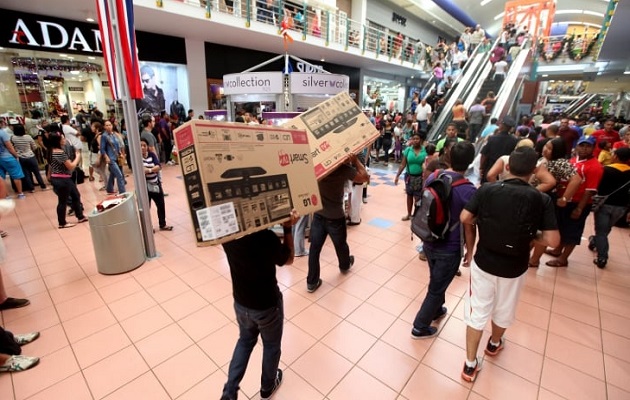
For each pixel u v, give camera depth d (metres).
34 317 2.44
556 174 3.00
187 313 2.51
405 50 14.39
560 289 2.89
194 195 1.04
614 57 7.07
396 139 9.33
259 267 1.40
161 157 8.52
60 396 1.78
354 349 2.15
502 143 3.85
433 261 2.08
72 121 7.61
